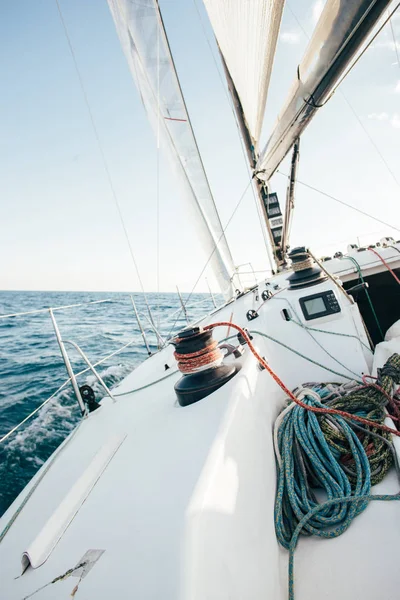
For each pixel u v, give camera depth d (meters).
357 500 1.47
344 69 1.95
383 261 3.36
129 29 4.84
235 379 1.60
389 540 1.37
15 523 1.21
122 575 0.77
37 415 5.83
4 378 8.56
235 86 3.71
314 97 2.28
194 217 6.09
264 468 1.51
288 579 1.25
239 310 3.97
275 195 4.84
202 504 0.89
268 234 5.09
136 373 3.13
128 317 23.61
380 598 1.18
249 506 1.16
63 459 1.61
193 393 1.60
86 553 0.88
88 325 19.28
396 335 2.96
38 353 11.61
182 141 5.61
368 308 4.01
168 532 0.84
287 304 2.78
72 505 1.09
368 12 1.48
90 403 2.20
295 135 2.90
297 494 1.57
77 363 9.51
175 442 1.28
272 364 2.44
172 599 0.68
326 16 1.70
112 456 1.38
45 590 0.81
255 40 2.63
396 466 1.66
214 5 2.72
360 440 1.82
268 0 2.09
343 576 1.27
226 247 6.39
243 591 0.90
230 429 1.25
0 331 18.84
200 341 1.66
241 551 0.98
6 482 4.02
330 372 2.58
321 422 1.79
